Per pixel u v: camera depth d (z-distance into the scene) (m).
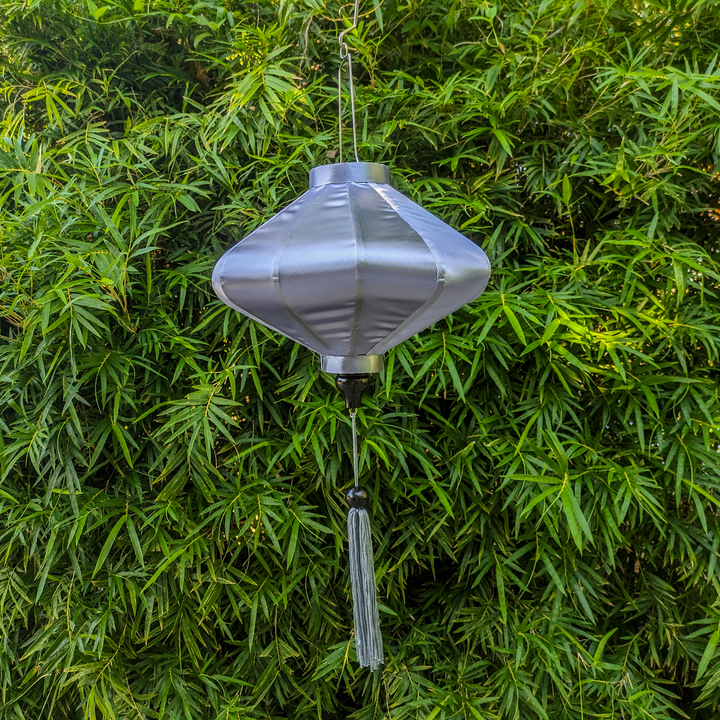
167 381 1.11
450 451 1.12
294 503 1.07
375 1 1.12
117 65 1.22
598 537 1.10
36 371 1.08
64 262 0.99
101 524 1.09
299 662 1.19
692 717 1.23
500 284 1.10
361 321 0.55
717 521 1.11
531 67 1.12
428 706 1.07
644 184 1.06
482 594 1.15
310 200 0.60
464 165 1.21
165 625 1.07
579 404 1.16
